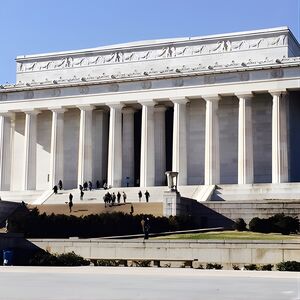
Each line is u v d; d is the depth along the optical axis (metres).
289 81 82.06
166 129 95.12
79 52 98.75
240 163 83.94
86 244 45.84
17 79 102.50
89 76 97.06
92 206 72.44
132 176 93.44
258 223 57.81
